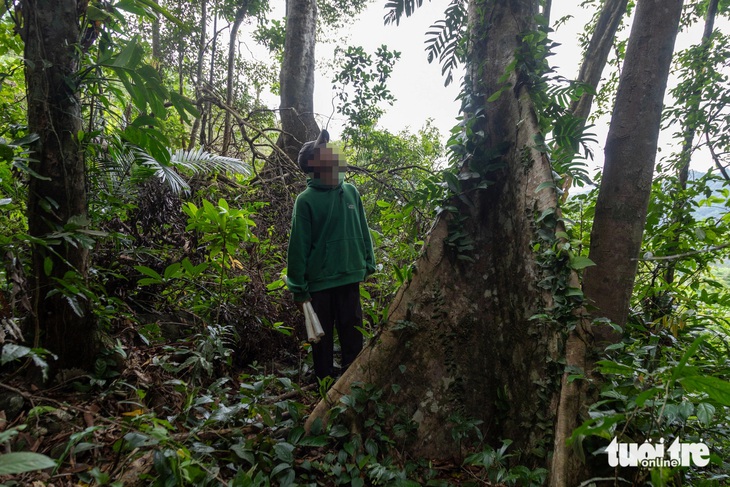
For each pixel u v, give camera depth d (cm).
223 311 291
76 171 193
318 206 259
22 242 187
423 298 232
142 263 290
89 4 201
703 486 150
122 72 193
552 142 257
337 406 211
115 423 158
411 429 218
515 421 210
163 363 235
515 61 227
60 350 202
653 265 276
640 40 188
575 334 183
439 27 278
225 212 266
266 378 231
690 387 112
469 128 245
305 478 187
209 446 178
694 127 352
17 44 278
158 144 220
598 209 200
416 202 284
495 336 228
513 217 226
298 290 256
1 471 84
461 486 197
